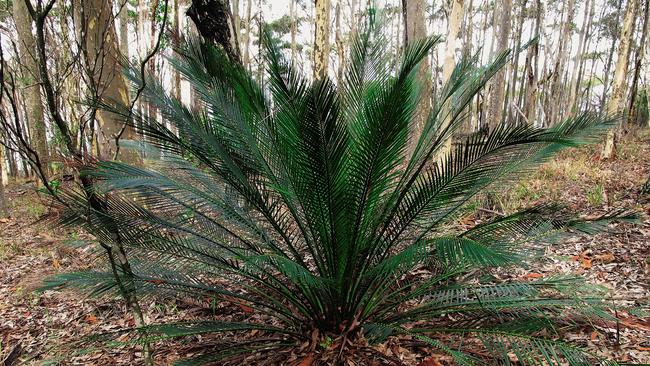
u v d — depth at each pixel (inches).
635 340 101.8
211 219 112.1
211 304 143.9
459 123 108.0
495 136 90.7
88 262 160.4
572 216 99.5
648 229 166.4
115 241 95.0
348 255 103.4
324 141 89.8
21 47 269.0
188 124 103.3
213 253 113.9
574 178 266.1
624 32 320.5
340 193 96.3
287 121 91.3
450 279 131.9
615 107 329.7
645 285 128.0
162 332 100.0
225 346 121.0
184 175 118.2
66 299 166.1
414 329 102.3
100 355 127.1
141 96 104.7
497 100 405.7
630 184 238.1
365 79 104.5
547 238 113.5
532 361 82.6
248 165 103.8
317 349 109.0
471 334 110.0
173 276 111.0
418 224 112.3
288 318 129.6
